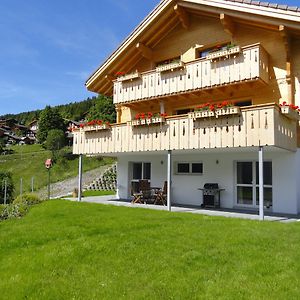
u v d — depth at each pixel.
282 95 12.61
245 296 4.48
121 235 7.25
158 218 9.48
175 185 15.11
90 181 29.39
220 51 12.75
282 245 6.38
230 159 13.47
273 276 5.04
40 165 39.88
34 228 8.49
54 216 10.53
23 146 65.12
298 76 12.34
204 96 14.73
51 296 4.66
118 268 5.52
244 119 10.54
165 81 14.59
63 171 36.72
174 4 14.95
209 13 14.48
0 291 4.88
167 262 5.70
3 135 78.25
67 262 5.83
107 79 17.92
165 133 12.59
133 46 16.64
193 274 5.21
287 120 11.20
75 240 6.99
